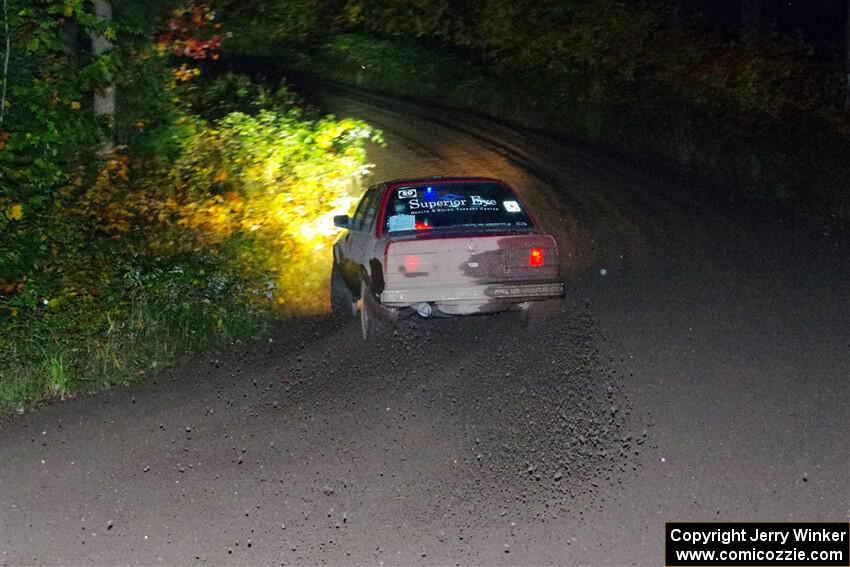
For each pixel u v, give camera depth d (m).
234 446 7.79
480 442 7.47
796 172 19.19
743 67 23.97
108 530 6.33
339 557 5.77
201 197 15.09
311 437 7.87
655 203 18.30
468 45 30.31
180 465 7.45
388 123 25.56
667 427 7.52
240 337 11.41
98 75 12.76
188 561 5.83
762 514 6.00
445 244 9.97
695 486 6.44
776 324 10.49
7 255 11.36
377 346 10.50
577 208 18.17
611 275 13.62
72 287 11.34
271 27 26.86
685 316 10.99
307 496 6.69
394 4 30.44
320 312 12.66
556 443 7.35
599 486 6.54
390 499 6.56
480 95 27.70
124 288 11.49
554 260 10.16
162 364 10.50
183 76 16.97
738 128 22.48
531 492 6.51
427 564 5.63
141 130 16.81
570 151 22.83
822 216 17.09
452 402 8.48
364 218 11.56
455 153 22.67
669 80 25.25
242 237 13.77
